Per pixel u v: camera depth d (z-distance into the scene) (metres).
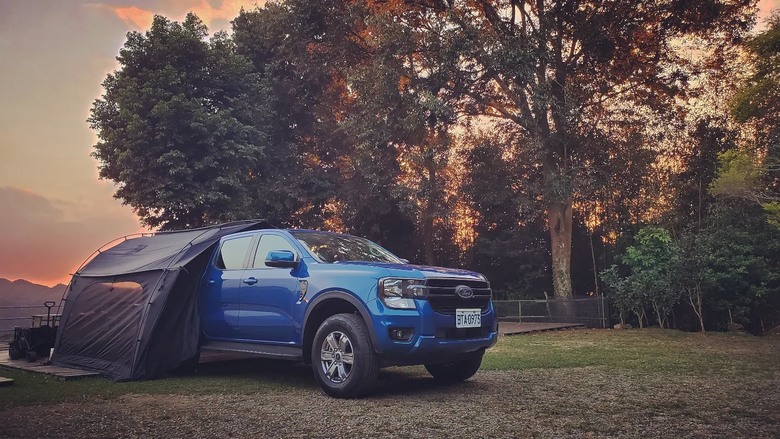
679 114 23.09
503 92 21.98
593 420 4.67
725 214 17.86
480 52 19.17
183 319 7.54
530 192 22.25
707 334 15.29
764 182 15.99
